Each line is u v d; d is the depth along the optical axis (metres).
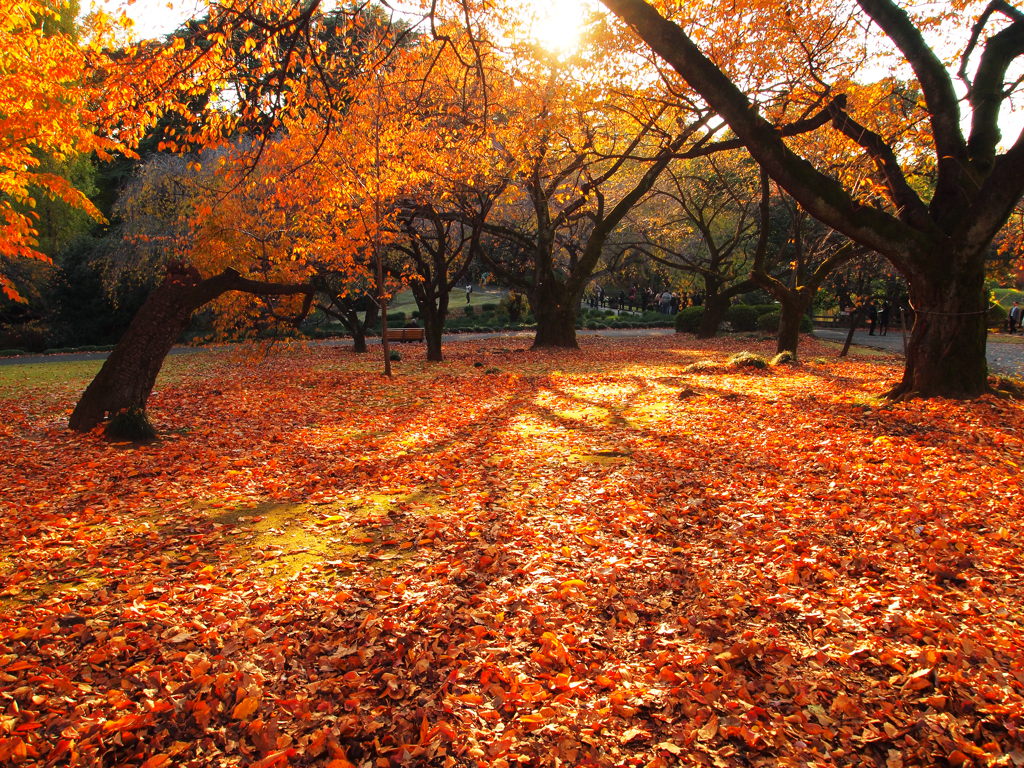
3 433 8.56
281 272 13.00
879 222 8.04
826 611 3.42
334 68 9.64
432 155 14.81
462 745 2.46
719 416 8.88
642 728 2.56
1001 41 9.05
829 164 12.73
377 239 14.41
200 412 10.49
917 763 2.38
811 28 10.91
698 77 6.97
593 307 46.31
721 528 4.72
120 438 8.01
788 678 2.86
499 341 28.53
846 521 4.69
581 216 24.08
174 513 5.23
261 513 5.24
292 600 3.58
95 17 7.20
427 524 4.86
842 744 2.48
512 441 7.79
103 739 2.47
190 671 2.89
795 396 10.16
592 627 3.34
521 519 4.93
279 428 9.13
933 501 4.92
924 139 11.85
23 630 3.19
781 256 27.58
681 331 32.53
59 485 6.09
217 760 2.40
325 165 12.22
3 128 7.93
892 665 2.93
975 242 8.10
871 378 12.36
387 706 2.70
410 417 9.81
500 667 2.94
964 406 7.88
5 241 8.63
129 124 7.84
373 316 26.59
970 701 2.65
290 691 2.79
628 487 5.70
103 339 28.69
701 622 3.32
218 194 12.48
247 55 7.65
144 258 22.39
